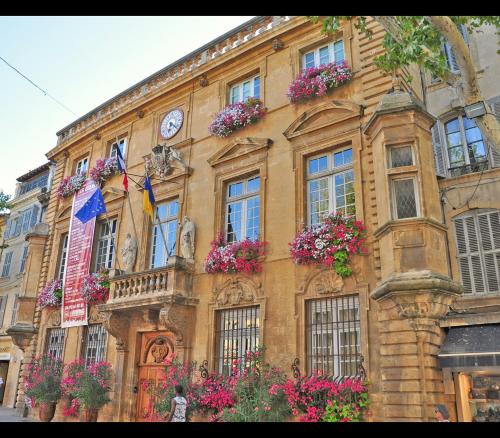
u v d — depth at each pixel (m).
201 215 14.61
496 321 9.09
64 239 20.19
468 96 9.09
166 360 13.95
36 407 17.17
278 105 13.98
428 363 9.09
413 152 10.27
